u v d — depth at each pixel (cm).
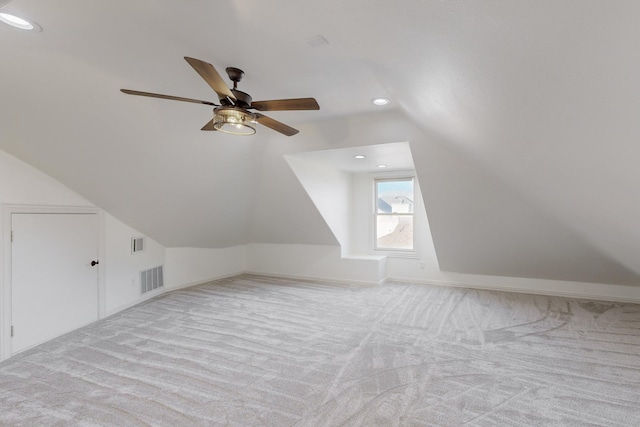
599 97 107
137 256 446
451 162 349
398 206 602
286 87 258
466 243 470
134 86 243
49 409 204
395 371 254
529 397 217
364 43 174
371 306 433
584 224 295
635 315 393
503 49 110
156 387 230
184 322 369
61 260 330
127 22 172
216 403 211
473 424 189
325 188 532
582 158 162
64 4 157
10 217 281
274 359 275
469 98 169
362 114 324
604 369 256
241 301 457
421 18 119
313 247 611
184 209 441
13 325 281
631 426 188
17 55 193
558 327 352
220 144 362
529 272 493
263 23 168
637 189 161
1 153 275
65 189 335
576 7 75
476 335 330
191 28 177
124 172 327
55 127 253
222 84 187
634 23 71
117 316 390
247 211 551
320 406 207
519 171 247
